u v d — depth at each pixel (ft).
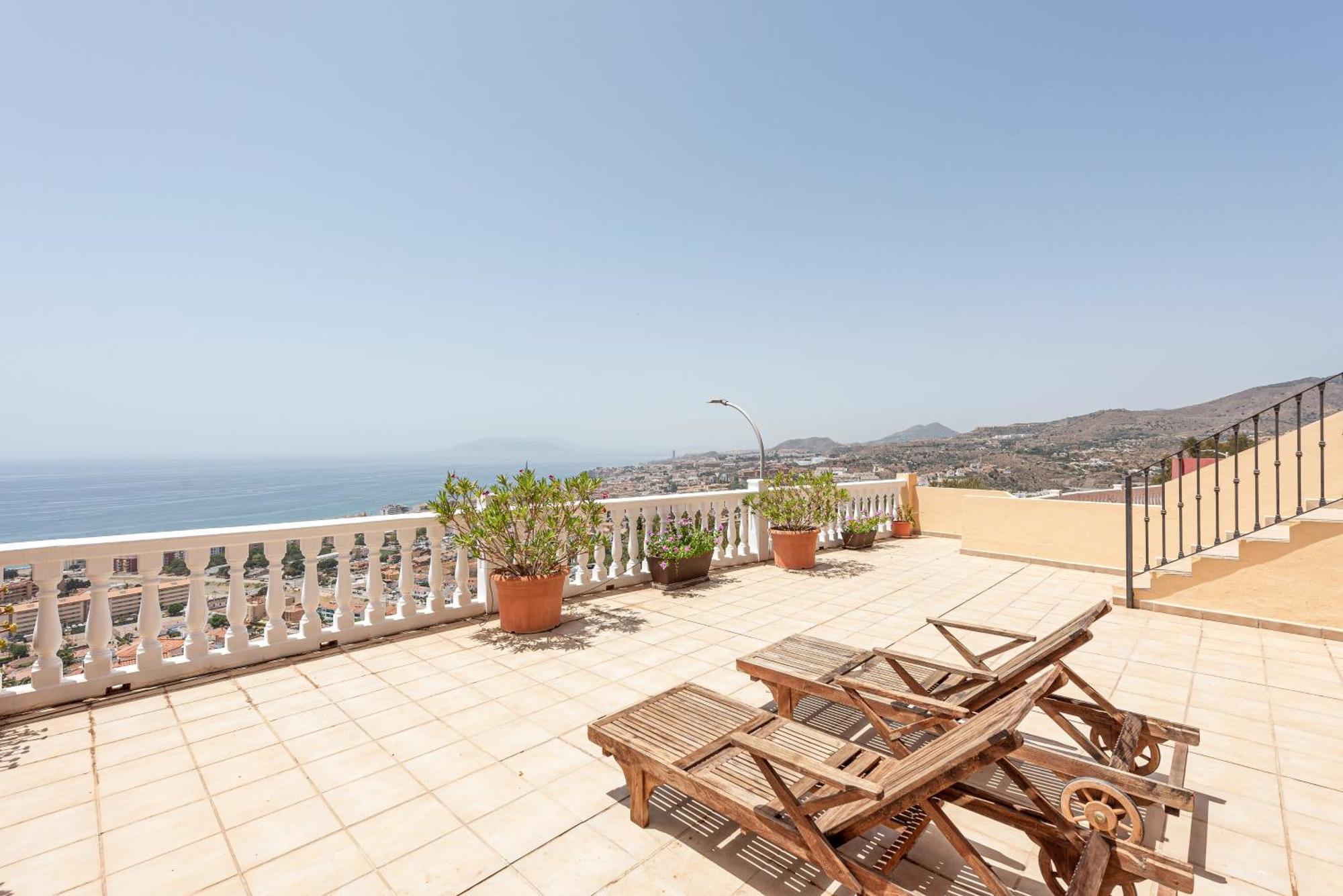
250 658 15.71
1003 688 10.29
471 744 11.22
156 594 14.40
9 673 13.05
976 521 33.37
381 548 18.52
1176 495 29.04
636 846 8.11
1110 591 24.56
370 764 10.46
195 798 9.41
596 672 15.11
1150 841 8.09
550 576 18.71
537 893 7.18
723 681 14.44
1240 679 14.47
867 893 6.07
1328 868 7.48
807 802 6.69
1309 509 20.77
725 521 29.99
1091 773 7.11
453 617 19.95
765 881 7.38
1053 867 7.34
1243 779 9.80
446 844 8.20
